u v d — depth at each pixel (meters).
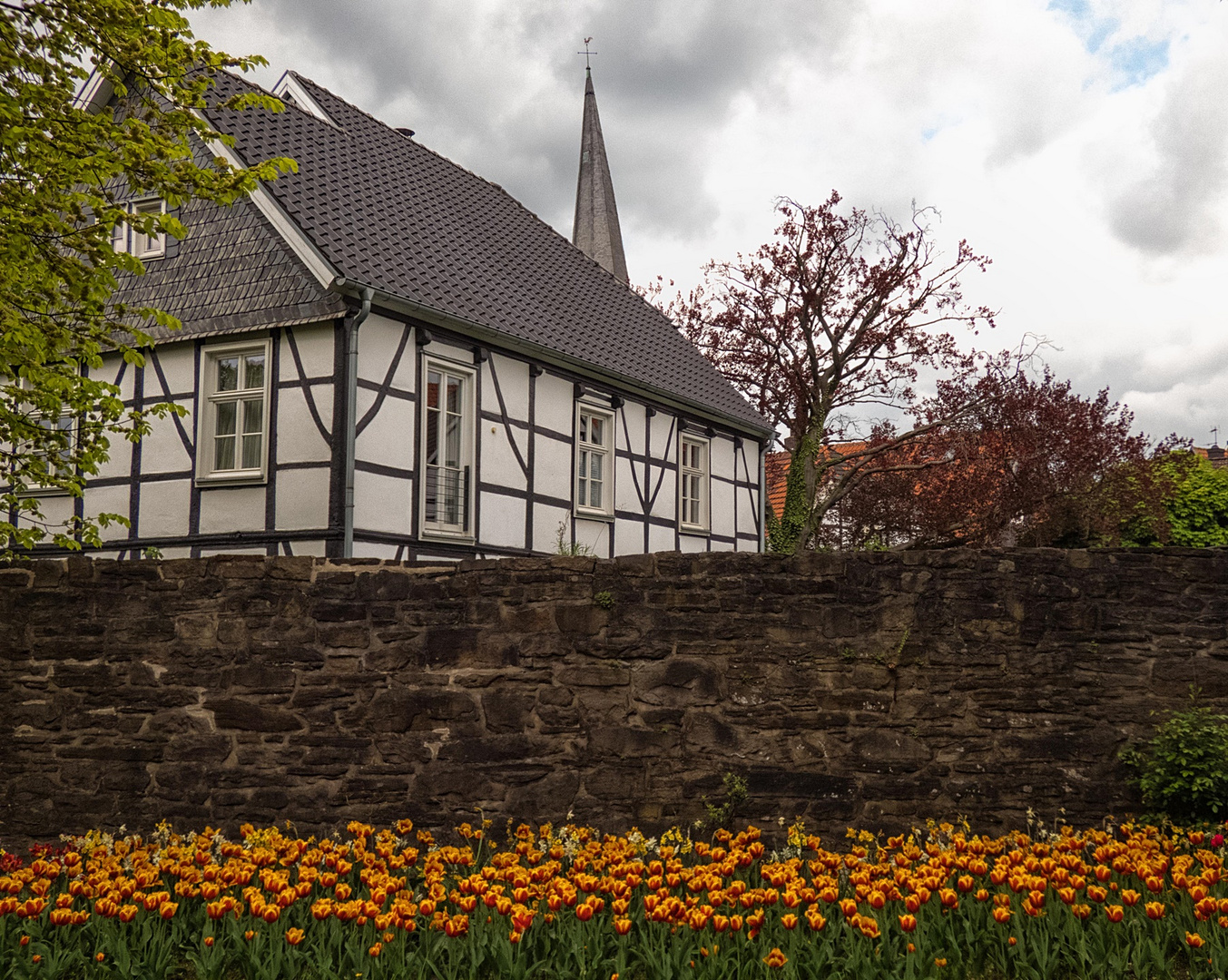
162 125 7.91
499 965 4.25
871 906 4.43
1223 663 6.32
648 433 16.25
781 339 21.97
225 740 6.68
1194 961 4.17
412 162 16.44
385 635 6.65
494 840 6.39
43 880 4.97
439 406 12.30
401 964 4.26
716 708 6.44
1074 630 6.41
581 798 6.41
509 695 6.51
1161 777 5.95
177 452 11.91
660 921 4.41
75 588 7.01
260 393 11.55
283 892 4.50
